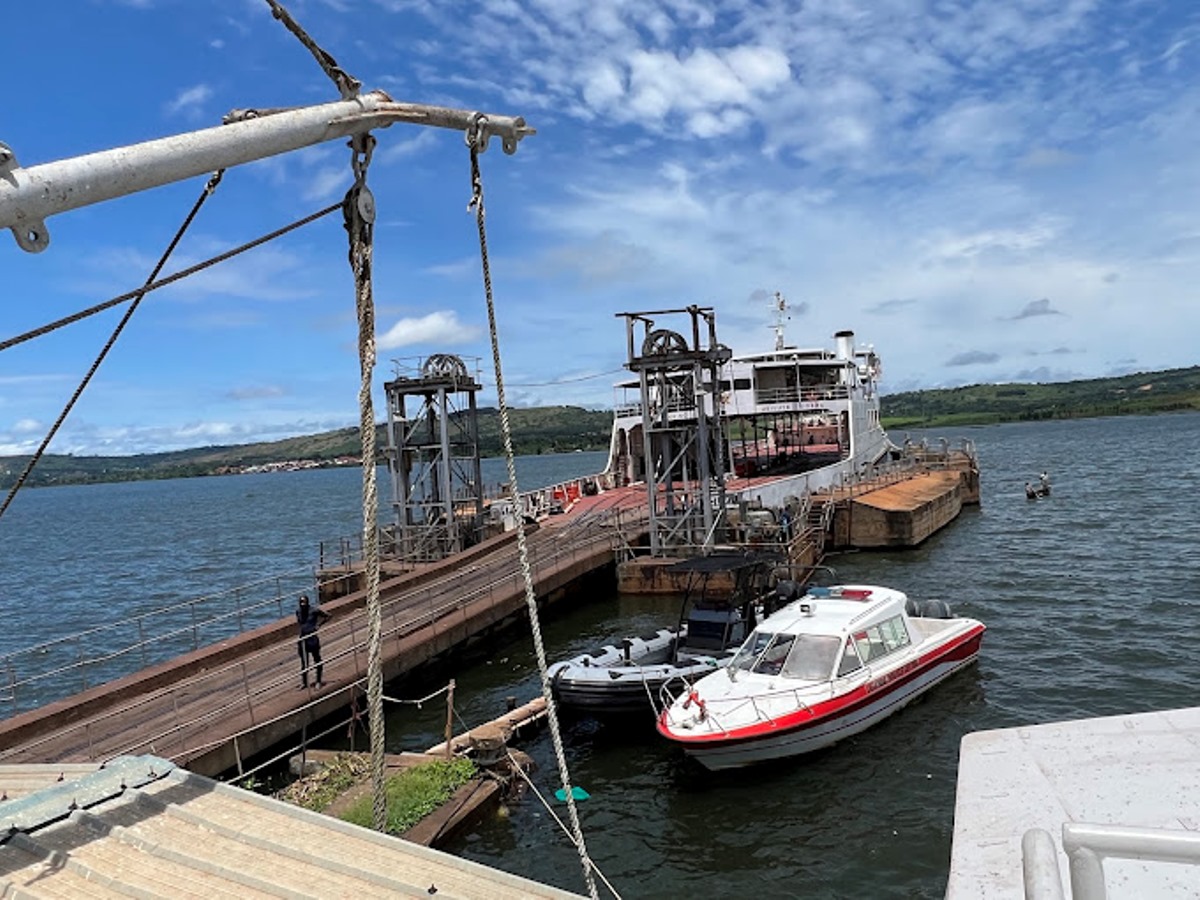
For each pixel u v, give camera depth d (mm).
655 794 14781
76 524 112125
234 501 146750
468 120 5930
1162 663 20047
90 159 4066
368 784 13547
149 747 14102
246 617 37531
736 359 52750
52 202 3922
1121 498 53062
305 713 15992
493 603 24094
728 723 15023
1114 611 25156
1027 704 17875
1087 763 4184
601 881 12203
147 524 102062
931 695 18547
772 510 33031
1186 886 3025
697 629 19984
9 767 8469
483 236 6164
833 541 38656
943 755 15555
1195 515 43312
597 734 17562
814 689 15906
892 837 12953
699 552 31406
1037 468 83625
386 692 20031
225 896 5715
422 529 34406
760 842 13078
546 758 16547
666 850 13000
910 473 51312
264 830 6668
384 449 35812
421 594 26297
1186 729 4371
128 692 17469
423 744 17641
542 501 43875
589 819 13992
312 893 5840
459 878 6258
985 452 120812
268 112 5020
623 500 43312
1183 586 27781
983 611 26375
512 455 6457
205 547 68625
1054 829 3639
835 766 15336
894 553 37344
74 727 14078
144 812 6953
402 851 6504
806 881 12008
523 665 23188
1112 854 2293
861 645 16922
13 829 6520
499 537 35219
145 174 4250
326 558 54812
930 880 11797
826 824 13445
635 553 33156
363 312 5621
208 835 6625
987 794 4078
